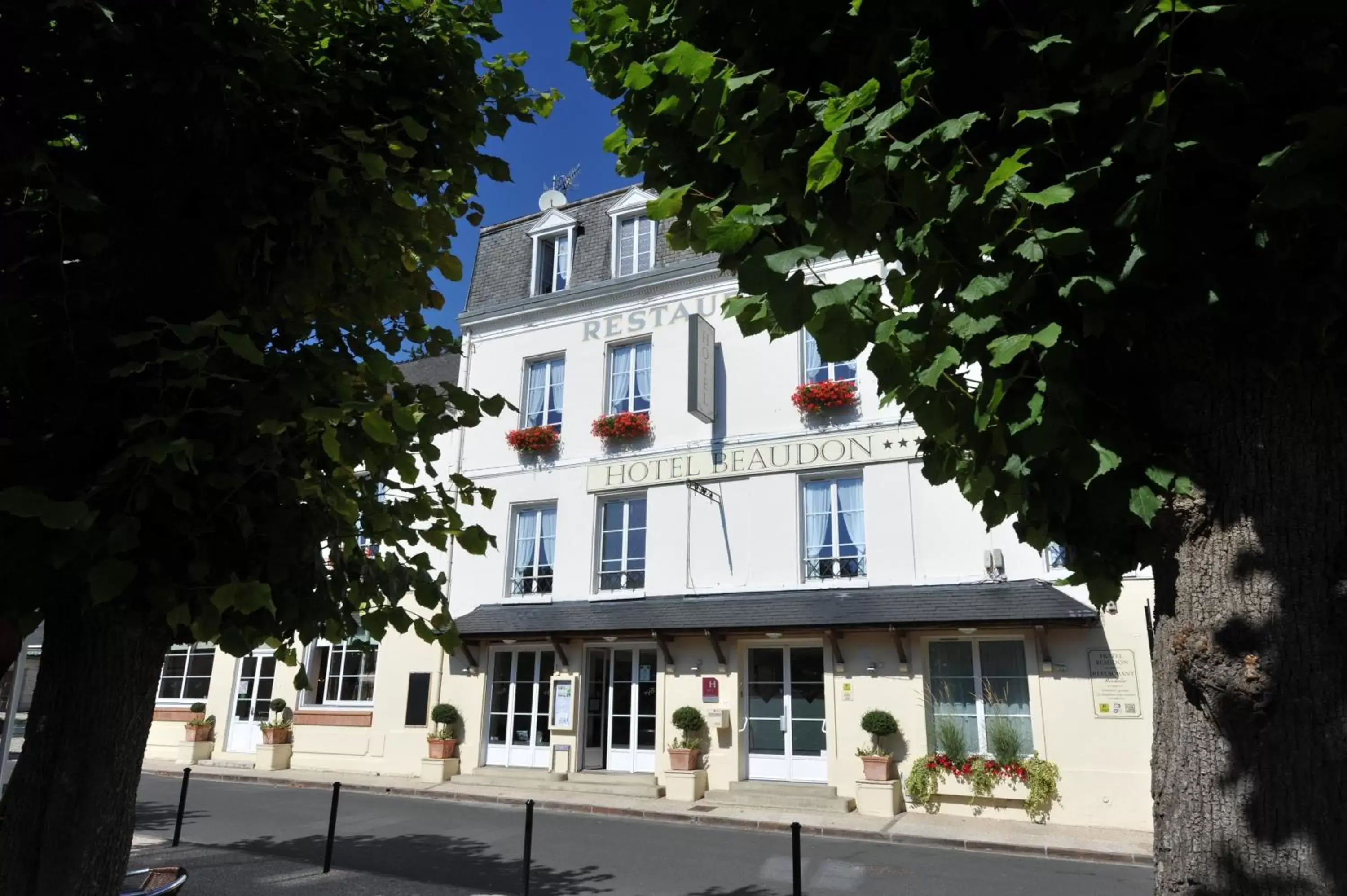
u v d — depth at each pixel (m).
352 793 13.83
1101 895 7.35
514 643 14.67
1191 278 2.31
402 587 3.29
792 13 3.01
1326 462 2.20
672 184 3.69
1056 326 2.15
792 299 2.34
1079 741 10.71
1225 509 2.25
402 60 3.65
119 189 2.74
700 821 11.09
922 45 2.49
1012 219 2.44
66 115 2.75
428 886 7.57
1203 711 2.24
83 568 2.35
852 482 13.20
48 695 2.72
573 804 12.20
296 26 3.37
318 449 2.98
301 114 3.25
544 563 15.45
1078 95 2.42
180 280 2.77
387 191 3.45
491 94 3.94
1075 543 2.75
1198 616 2.25
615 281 15.80
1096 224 2.38
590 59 3.83
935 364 2.39
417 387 3.43
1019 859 8.95
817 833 10.38
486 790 13.43
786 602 12.64
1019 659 11.45
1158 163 2.30
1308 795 2.02
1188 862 2.21
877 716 11.52
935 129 2.43
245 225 2.83
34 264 2.59
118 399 2.49
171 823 10.75
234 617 2.68
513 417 16.31
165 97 2.72
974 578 11.91
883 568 12.47
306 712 16.72
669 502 14.27
